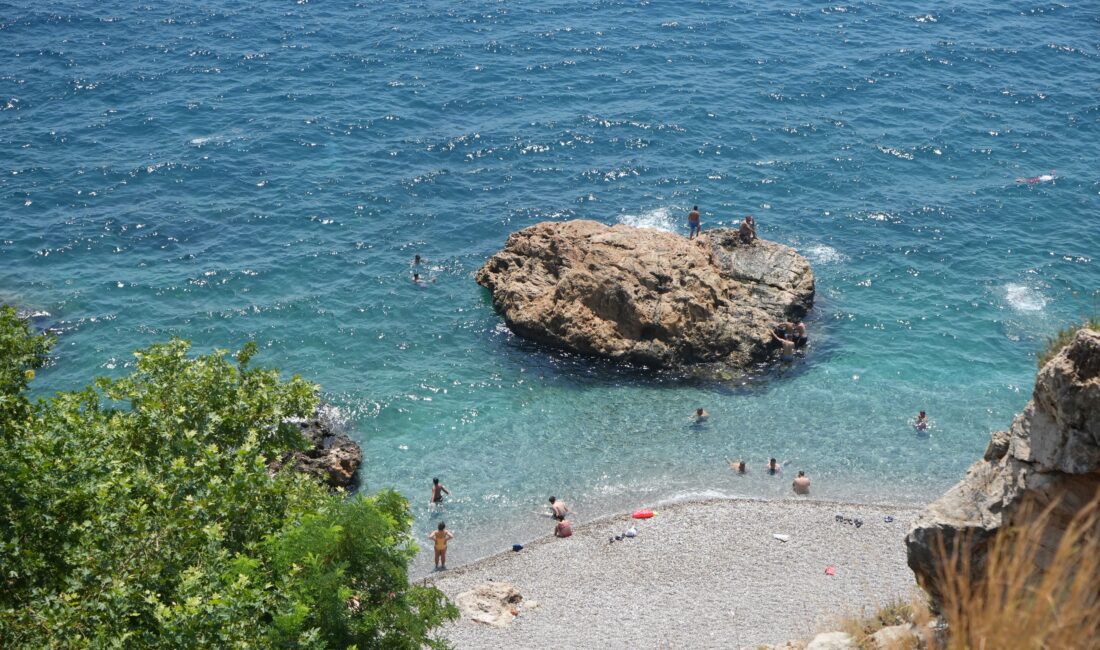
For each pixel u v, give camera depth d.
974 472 18.64
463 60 84.75
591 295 51.44
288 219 62.50
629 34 90.12
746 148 71.44
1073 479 16.02
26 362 31.16
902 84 81.19
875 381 48.91
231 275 56.91
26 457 22.94
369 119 74.81
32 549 22.41
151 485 24.75
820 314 54.19
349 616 21.77
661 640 32.44
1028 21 93.50
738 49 87.31
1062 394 15.79
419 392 48.50
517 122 74.69
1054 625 8.99
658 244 53.50
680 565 37.47
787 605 34.28
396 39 88.62
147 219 62.03
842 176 68.06
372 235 61.19
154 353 30.81
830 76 82.06
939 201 65.00
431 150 70.81
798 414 46.91
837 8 96.44
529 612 34.75
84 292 54.97
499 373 49.97
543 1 97.81
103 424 27.02
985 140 72.69
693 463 44.12
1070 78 82.50
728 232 57.34
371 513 22.73
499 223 62.59
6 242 59.06
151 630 21.45
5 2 95.44
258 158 69.31
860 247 60.22
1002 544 14.98
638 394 48.53
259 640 20.48
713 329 50.44
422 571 38.22
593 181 67.38
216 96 78.12
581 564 37.91
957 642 9.93
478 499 42.09
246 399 31.02
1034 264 58.38
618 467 43.91
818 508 40.97
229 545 24.64
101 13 94.00
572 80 81.50
